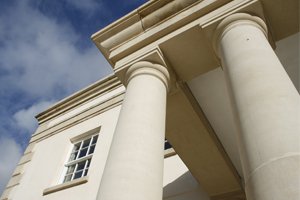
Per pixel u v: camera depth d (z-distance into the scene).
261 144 3.07
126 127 4.78
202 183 8.86
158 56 6.07
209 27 5.49
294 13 5.35
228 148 8.47
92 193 10.77
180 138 7.96
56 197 11.70
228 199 8.66
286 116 3.20
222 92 7.30
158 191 4.09
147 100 5.29
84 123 15.02
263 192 2.71
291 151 2.82
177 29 6.13
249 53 4.30
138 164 4.14
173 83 6.40
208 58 6.07
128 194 3.74
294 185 2.54
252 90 3.71
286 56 6.80
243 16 5.19
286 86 3.66
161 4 6.61
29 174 14.37
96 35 7.28
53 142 15.45
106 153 12.14
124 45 6.85
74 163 13.41
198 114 7.41
